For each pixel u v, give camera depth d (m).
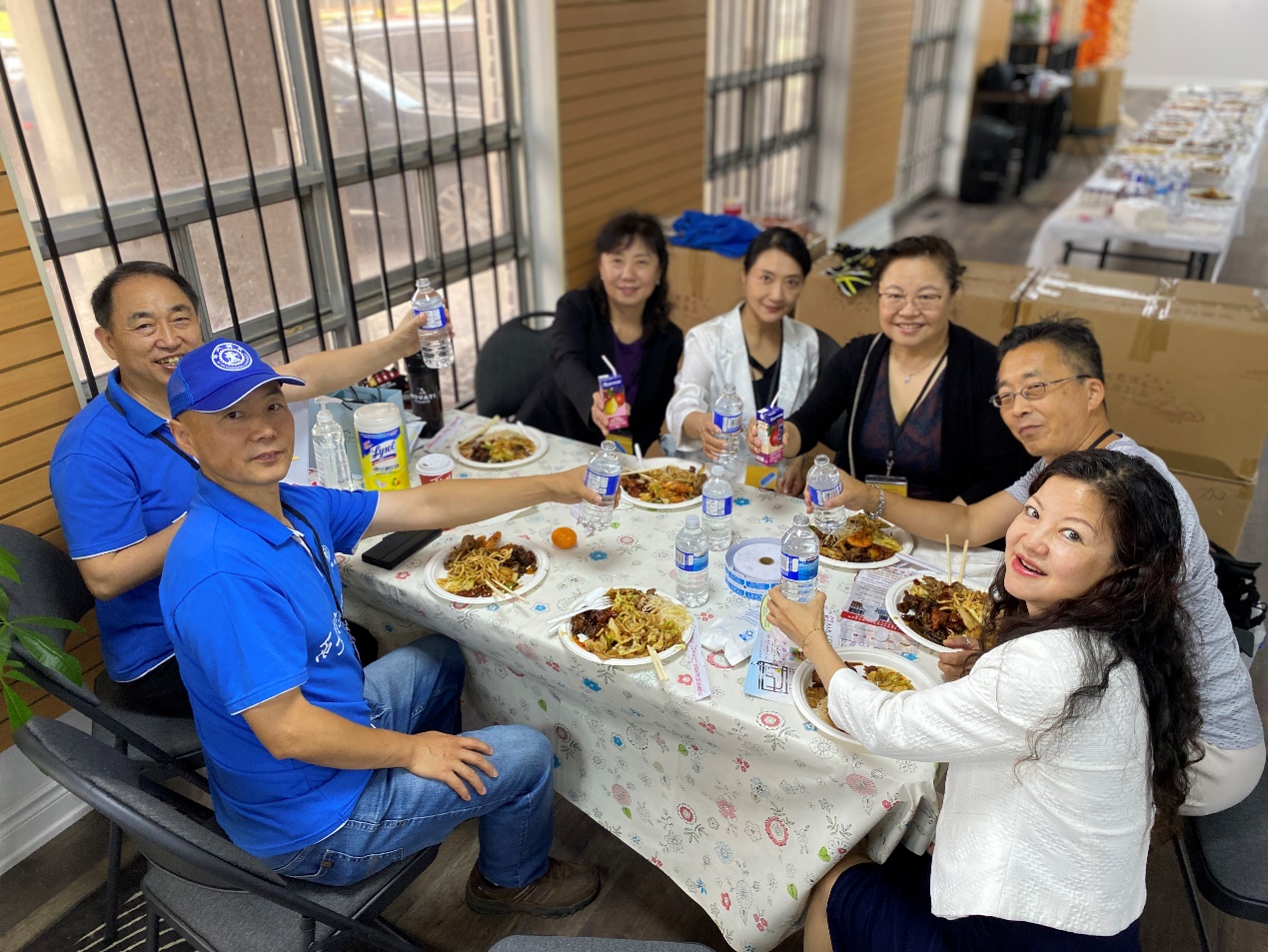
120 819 1.15
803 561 1.46
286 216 2.69
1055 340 1.64
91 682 2.15
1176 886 1.98
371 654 2.04
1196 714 1.15
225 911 1.40
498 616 1.63
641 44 3.74
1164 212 4.28
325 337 2.90
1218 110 7.95
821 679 1.38
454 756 1.52
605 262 2.61
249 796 1.38
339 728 1.36
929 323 2.07
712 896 1.66
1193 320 2.75
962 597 1.63
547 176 3.47
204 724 1.36
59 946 1.88
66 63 2.02
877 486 1.88
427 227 3.19
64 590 1.75
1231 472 2.86
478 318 3.54
